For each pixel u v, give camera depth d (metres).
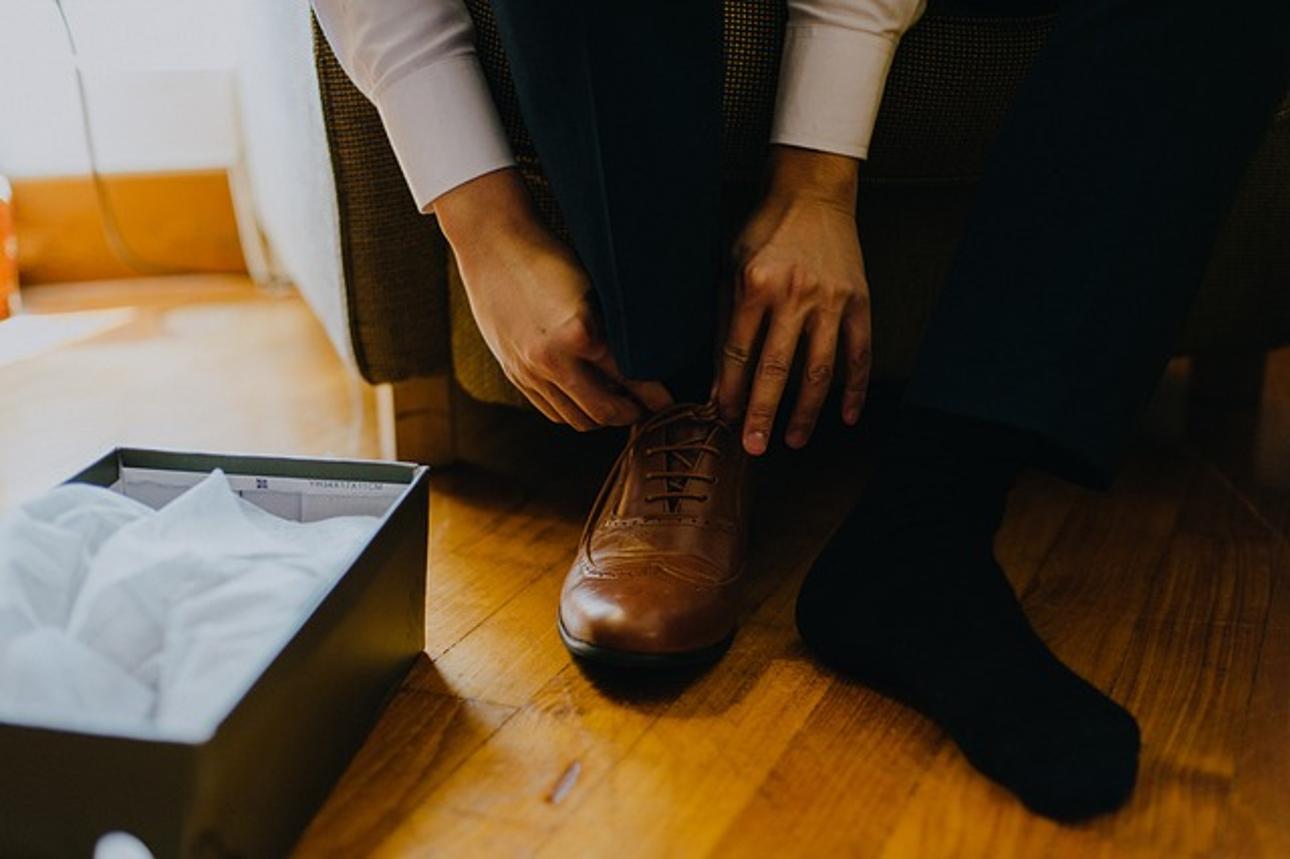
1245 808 0.75
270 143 1.50
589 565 0.94
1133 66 0.78
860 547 0.88
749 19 0.95
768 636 0.97
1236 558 1.12
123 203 2.02
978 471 0.84
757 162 1.01
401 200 1.13
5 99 1.92
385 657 0.85
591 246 0.82
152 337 1.79
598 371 0.92
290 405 1.50
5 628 0.68
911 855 0.71
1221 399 1.54
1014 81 1.03
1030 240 0.79
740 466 0.98
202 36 1.97
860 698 0.88
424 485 0.89
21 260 2.01
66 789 0.60
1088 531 1.18
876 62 0.91
